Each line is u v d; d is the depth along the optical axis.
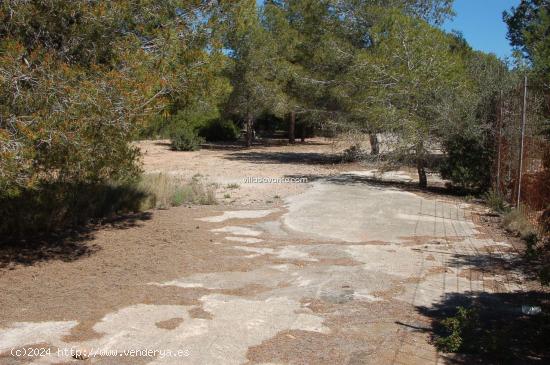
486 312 4.99
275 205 10.70
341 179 15.12
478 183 11.92
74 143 5.24
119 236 7.77
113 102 5.64
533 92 9.41
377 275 6.11
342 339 4.37
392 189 12.99
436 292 5.56
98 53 6.36
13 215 7.75
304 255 6.93
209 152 26.92
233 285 5.68
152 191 10.56
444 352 4.16
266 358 4.00
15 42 5.40
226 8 7.41
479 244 7.65
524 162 9.55
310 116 21.59
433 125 12.16
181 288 5.55
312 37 20.05
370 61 14.01
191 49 7.07
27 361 3.88
